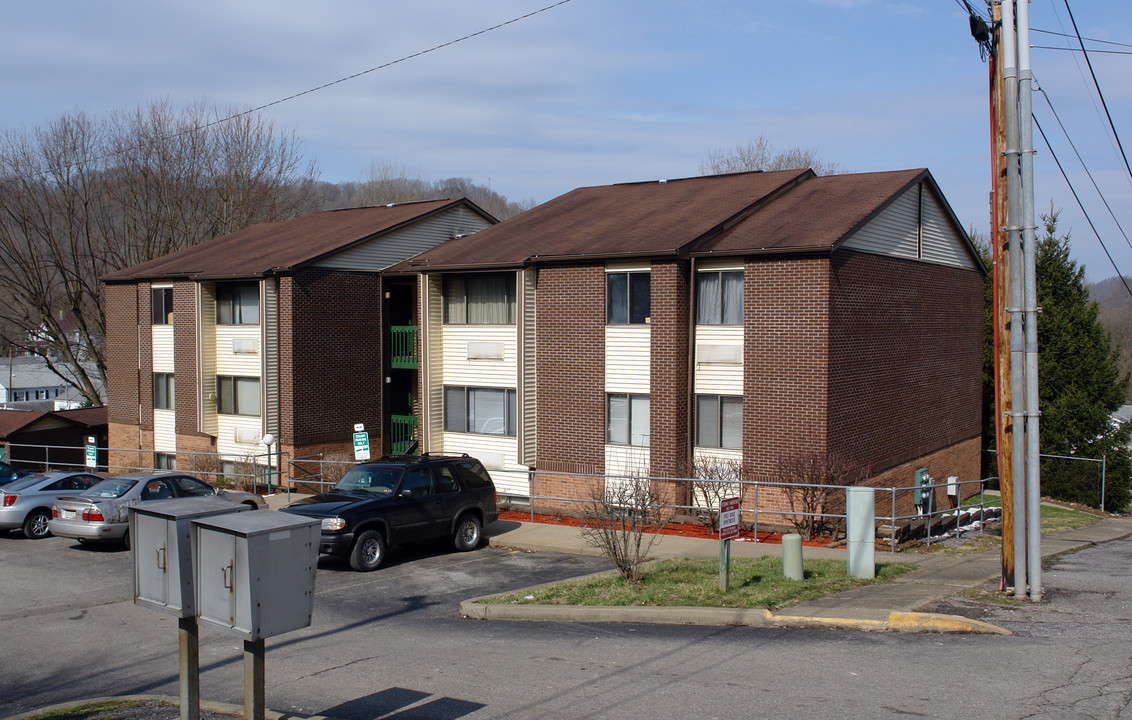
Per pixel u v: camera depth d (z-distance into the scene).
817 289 19.09
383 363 28.73
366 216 32.31
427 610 12.27
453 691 8.26
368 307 28.66
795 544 12.70
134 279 31.66
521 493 23.58
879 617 10.21
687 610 10.80
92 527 17.30
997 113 11.77
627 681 8.37
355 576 14.71
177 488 18.75
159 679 9.27
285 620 6.16
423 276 25.08
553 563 15.67
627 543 13.52
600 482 21.05
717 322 20.77
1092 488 30.92
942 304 25.94
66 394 86.88
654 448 21.00
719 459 20.58
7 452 35.66
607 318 21.95
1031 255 11.31
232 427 28.80
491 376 24.34
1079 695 7.43
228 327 28.78
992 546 16.95
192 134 51.09
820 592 11.84
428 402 25.17
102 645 10.79
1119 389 32.91
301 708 7.90
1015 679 7.91
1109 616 10.30
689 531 19.16
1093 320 33.69
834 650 9.15
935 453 25.55
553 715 7.46
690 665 8.83
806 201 22.69
